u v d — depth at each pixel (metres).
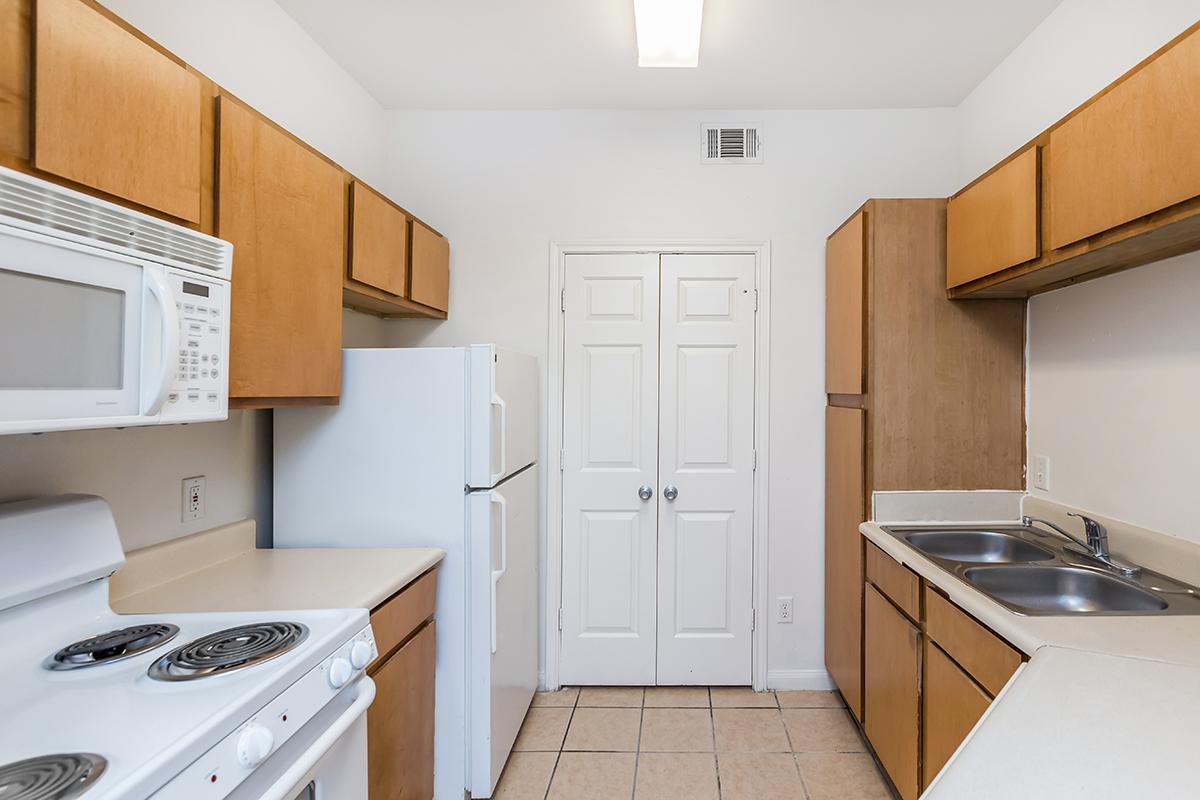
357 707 1.06
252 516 1.74
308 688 0.96
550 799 1.79
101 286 0.85
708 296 2.46
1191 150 1.03
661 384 2.47
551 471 2.46
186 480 1.49
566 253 2.48
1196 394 1.38
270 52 1.77
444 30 1.93
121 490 1.31
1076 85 1.72
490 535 1.72
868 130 2.43
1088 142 1.28
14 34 0.79
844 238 2.20
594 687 2.48
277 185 1.32
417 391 1.73
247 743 0.80
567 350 2.48
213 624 1.12
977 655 1.30
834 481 2.32
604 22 1.88
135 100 0.97
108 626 1.11
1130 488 1.56
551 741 2.10
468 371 1.72
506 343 2.49
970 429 1.98
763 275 2.44
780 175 2.44
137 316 0.91
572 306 2.48
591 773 1.92
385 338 2.49
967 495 1.98
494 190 2.49
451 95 2.37
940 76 2.18
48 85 0.83
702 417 2.47
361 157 2.31
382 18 1.87
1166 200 1.08
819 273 2.44
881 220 1.98
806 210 2.44
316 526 1.74
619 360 2.47
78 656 0.96
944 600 1.46
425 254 2.22
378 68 2.17
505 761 1.88
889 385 1.98
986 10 1.80
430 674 1.65
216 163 1.15
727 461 2.47
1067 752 0.67
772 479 2.45
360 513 1.73
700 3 1.64
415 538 1.72
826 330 2.42
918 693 1.59
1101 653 0.96
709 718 2.24
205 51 1.52
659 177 2.46
